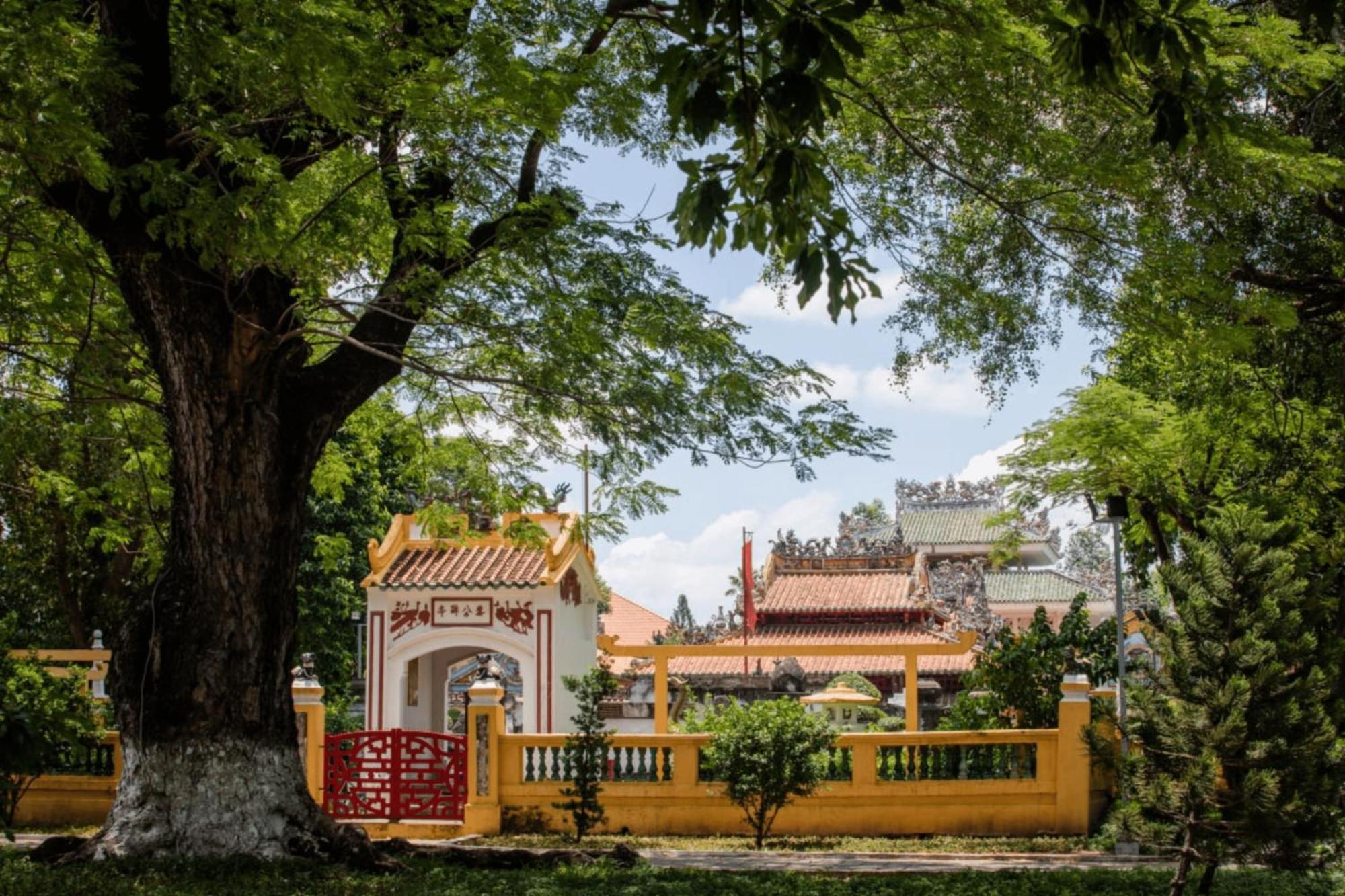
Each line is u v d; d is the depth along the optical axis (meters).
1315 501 20.17
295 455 13.13
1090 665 21.27
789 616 35.34
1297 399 19.58
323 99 10.25
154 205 11.61
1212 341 13.38
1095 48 6.94
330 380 13.41
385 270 15.12
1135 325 13.82
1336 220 16.73
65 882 10.89
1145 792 10.33
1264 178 13.09
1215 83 7.79
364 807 19.31
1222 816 10.05
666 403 13.33
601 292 13.47
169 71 11.80
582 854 13.65
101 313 14.62
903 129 13.87
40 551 30.48
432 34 11.52
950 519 63.47
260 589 12.68
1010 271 14.84
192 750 12.31
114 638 12.72
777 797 17.73
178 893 10.53
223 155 10.88
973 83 12.68
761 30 6.67
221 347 12.48
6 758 9.84
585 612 25.89
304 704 19.17
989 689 21.17
